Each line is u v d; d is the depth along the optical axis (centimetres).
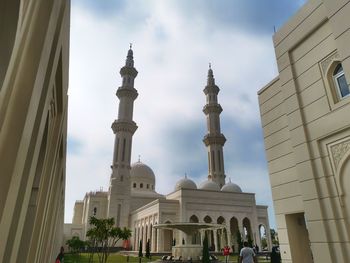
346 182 1007
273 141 1560
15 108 425
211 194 5341
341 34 973
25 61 452
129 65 6675
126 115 6253
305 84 1236
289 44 1334
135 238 5894
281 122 1511
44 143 804
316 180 1119
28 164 531
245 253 1240
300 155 1204
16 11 439
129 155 6175
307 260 1362
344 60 952
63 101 926
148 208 5488
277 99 1562
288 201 1395
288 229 1387
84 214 6988
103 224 2673
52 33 526
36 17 480
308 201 1134
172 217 5034
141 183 7100
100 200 6562
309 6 1229
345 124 1025
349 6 952
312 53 1212
